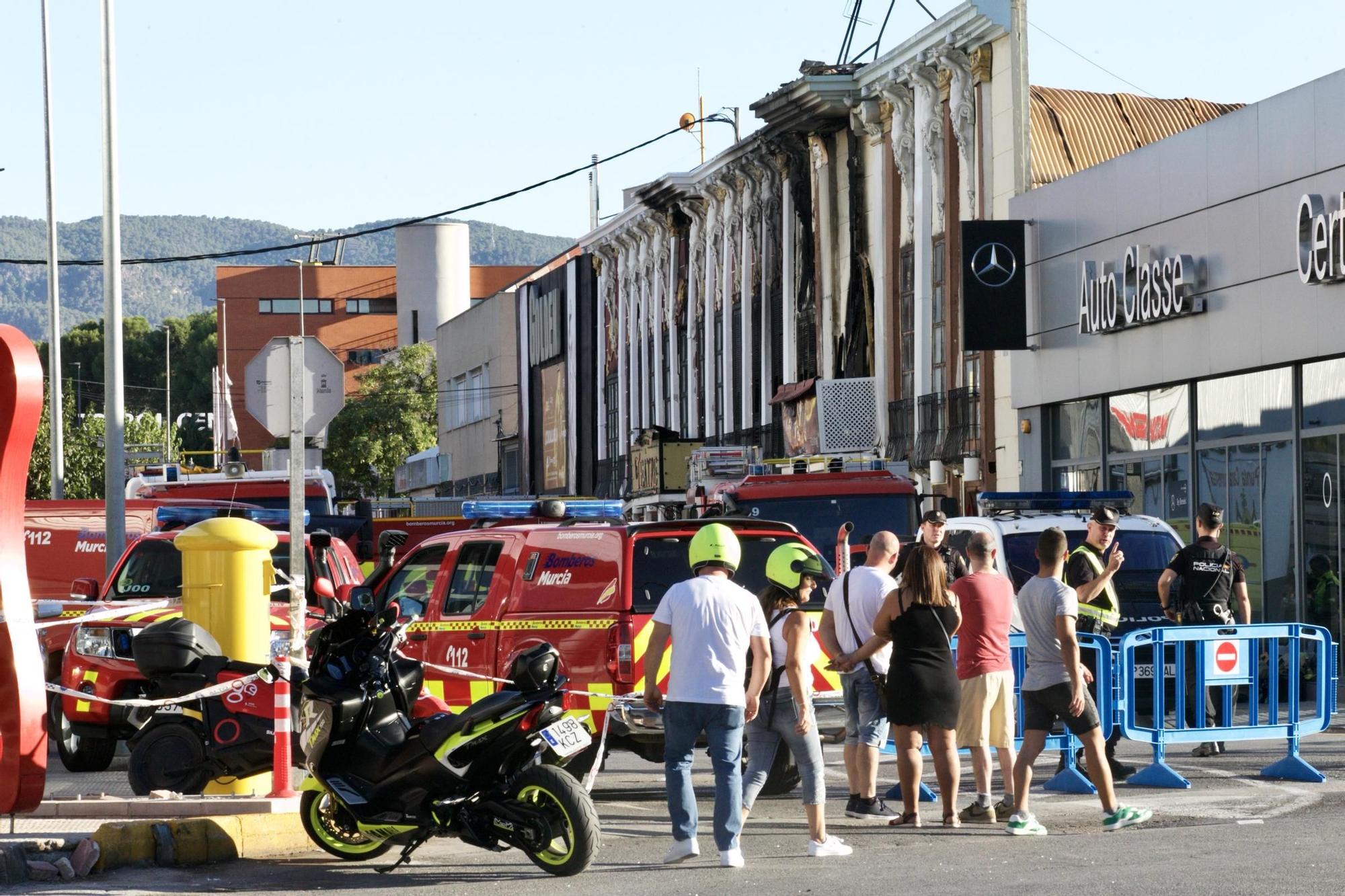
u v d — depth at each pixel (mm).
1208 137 37312
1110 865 14320
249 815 16609
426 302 196375
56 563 34125
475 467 129000
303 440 20578
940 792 17469
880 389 58156
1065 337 43625
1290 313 34562
